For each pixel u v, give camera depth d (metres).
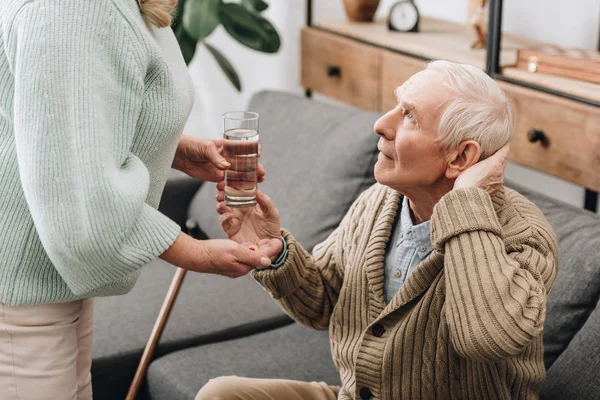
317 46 3.32
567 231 1.82
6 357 1.41
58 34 1.21
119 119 1.29
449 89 1.40
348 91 3.15
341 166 2.43
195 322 2.28
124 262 1.30
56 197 1.22
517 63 2.46
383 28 3.20
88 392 1.64
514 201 1.49
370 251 1.54
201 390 1.68
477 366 1.39
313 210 2.44
